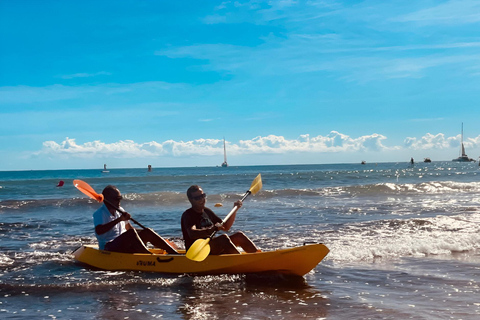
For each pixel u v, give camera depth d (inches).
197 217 215.5
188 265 211.2
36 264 233.5
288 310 153.2
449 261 234.7
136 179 1250.6
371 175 1541.6
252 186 255.0
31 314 151.4
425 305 157.1
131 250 225.0
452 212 457.1
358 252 253.4
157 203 627.5
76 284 192.1
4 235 344.2
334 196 713.6
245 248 222.1
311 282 193.2
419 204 564.1
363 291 177.8
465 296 168.9
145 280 199.0
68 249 283.7
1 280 199.5
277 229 354.3
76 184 234.1
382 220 387.2
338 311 151.1
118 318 146.8
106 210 231.1
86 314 151.5
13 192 863.1
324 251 193.5
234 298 170.1
